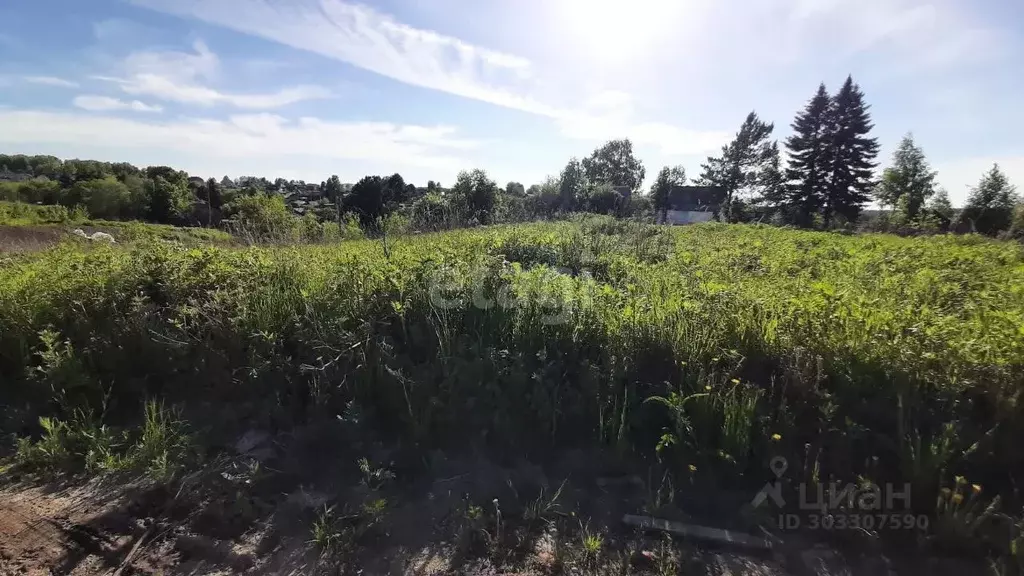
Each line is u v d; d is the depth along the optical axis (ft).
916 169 135.54
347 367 11.35
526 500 8.80
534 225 37.42
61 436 10.78
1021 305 13.33
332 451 10.05
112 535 8.27
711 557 7.53
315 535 7.95
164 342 12.56
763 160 199.11
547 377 10.44
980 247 31.27
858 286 15.92
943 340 10.16
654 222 44.37
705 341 10.90
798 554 7.54
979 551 7.33
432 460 9.64
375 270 13.73
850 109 146.10
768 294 13.73
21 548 8.00
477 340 11.53
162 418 10.78
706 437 9.17
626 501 8.67
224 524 8.45
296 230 24.26
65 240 25.96
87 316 13.73
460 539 7.96
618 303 12.71
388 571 7.40
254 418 11.21
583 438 9.96
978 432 8.59
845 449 8.73
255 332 12.30
